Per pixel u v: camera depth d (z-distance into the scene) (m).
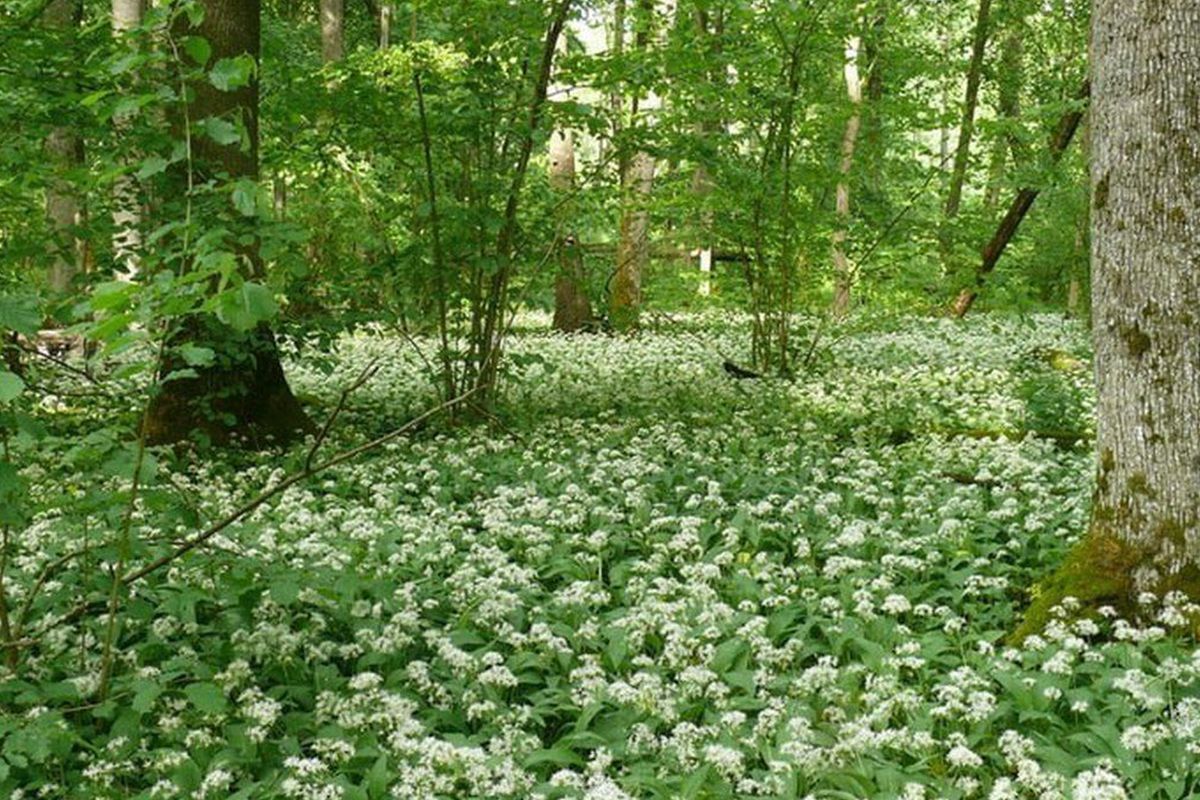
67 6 14.05
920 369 14.94
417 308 11.55
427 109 10.77
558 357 16.38
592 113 11.04
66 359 9.56
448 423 11.02
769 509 7.56
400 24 19.22
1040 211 22.97
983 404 12.36
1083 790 3.96
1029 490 8.16
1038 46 25.64
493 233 11.21
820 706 5.12
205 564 5.70
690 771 4.46
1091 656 5.22
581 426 10.82
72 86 7.84
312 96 10.46
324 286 11.12
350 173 11.49
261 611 5.70
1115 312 5.94
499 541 7.48
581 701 5.05
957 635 5.74
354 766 4.57
